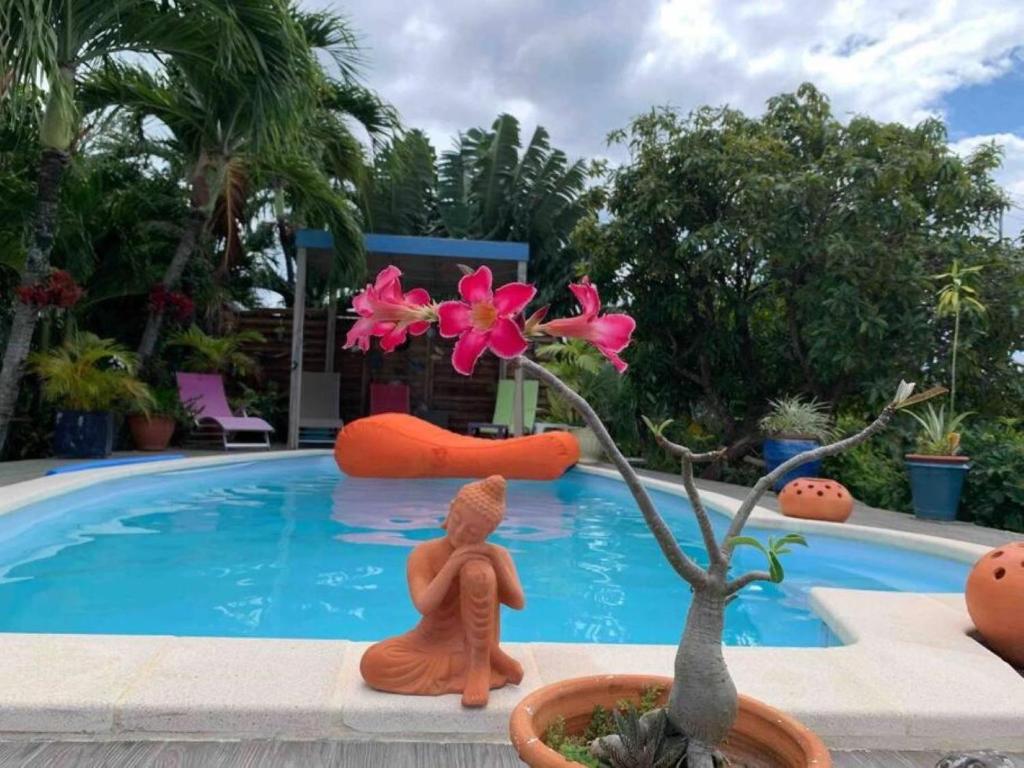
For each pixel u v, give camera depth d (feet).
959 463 20.68
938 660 7.88
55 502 16.96
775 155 29.89
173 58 26.37
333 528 16.89
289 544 15.08
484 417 45.52
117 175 32.65
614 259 33.40
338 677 6.72
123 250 30.91
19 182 25.61
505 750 5.90
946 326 28.14
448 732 6.10
